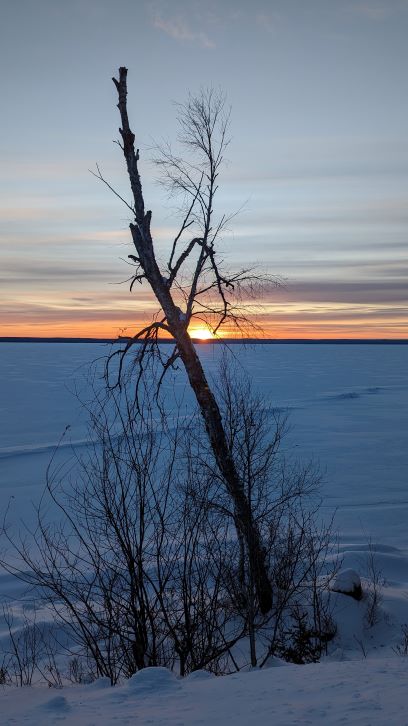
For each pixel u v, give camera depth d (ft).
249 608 30.48
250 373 527.81
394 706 11.71
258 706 12.53
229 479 34.35
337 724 10.89
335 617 37.27
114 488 27.99
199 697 13.78
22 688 19.35
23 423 218.18
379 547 69.15
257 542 34.32
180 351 38.32
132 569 27.02
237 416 35.83
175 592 31.09
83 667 31.04
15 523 88.58
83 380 395.96
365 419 237.04
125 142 39.91
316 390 371.76
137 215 39.78
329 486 118.52
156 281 39.55
